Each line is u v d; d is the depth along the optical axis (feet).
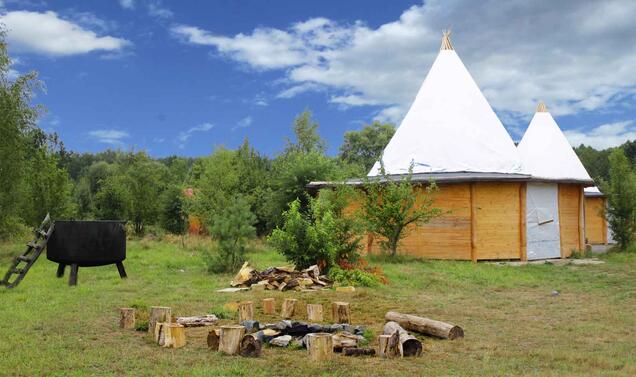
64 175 95.96
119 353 24.16
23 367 21.77
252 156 136.05
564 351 25.07
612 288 46.01
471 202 68.39
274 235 49.49
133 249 80.59
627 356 24.52
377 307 36.17
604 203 108.06
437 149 75.72
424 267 57.62
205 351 24.66
